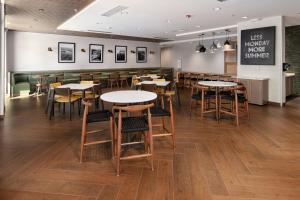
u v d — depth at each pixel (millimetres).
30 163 3045
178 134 4289
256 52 7355
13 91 8922
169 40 13344
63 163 3061
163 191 2393
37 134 4270
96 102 6301
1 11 5137
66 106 6977
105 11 6090
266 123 5035
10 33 9602
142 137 4055
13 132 4371
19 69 9945
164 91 6129
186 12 6242
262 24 7203
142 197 2289
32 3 5199
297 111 6258
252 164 3004
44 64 10570
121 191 2400
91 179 2648
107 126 4824
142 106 2854
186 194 2334
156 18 7020
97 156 3305
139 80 7227
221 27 8773
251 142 3836
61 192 2377
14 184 2521
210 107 6637
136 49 13617
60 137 4113
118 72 12227
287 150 3475
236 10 6035
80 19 7172
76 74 10703
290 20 7355
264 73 7285
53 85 5906
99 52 12211
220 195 2314
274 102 7125
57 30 9508
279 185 2494
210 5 5527
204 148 3580
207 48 12297
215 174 2744
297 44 8617
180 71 13531
